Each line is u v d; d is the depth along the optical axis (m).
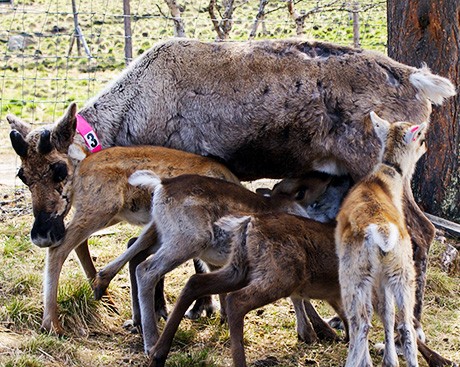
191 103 6.45
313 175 6.41
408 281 4.93
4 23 26.23
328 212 6.34
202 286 5.33
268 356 5.71
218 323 6.27
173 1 10.82
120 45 23.67
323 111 6.25
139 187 6.00
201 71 6.46
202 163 6.18
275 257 5.21
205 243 5.63
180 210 5.59
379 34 19.83
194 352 5.64
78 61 22.06
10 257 7.25
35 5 28.66
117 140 6.56
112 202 5.96
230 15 11.06
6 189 9.90
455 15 8.02
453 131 8.27
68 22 26.61
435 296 6.95
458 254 7.75
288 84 6.31
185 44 6.58
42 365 5.18
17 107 16.86
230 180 6.26
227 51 6.50
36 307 6.04
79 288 6.20
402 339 4.83
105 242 7.95
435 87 6.25
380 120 5.71
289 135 6.35
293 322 6.33
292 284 5.27
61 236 5.97
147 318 5.64
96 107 6.55
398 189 5.55
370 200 5.10
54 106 16.58
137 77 6.57
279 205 5.92
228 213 5.68
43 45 24.27
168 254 5.61
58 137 6.04
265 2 11.12
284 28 22.20
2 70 21.17
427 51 8.12
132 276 6.05
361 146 6.18
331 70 6.30
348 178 6.40
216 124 6.42
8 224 8.32
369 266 4.82
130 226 8.41
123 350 5.76
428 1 8.02
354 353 4.73
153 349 5.35
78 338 5.88
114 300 6.52
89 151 6.33
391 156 5.55
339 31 20.30
